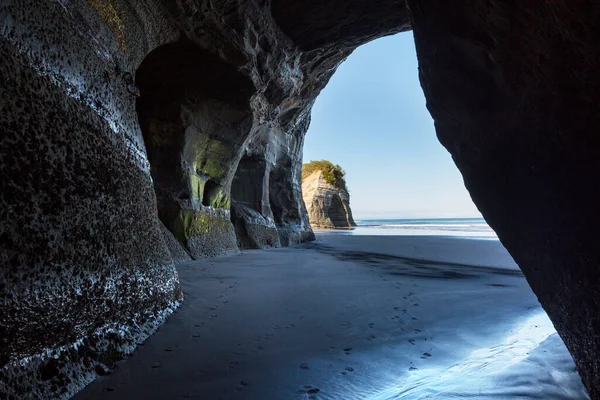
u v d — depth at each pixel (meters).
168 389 2.17
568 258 1.92
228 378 2.32
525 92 1.97
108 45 3.50
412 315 3.76
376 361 2.61
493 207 2.72
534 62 1.80
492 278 6.09
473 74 2.38
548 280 2.20
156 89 7.22
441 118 3.01
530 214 2.24
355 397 2.11
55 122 2.29
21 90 2.01
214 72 7.01
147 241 3.54
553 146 1.89
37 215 1.98
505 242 2.70
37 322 1.90
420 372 2.44
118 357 2.54
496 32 1.95
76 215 2.35
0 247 1.71
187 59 6.67
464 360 2.64
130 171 3.44
